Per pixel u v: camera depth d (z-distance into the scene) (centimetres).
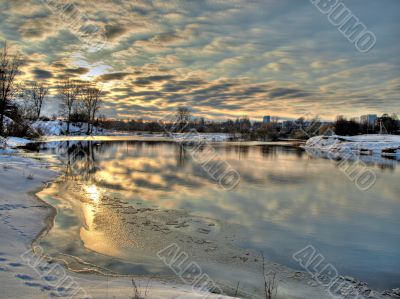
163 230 863
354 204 1273
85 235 784
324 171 2286
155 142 5356
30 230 765
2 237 680
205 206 1144
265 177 1931
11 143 3170
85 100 6562
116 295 453
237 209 1123
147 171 2002
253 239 826
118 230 843
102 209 1042
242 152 3809
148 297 454
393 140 5431
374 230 934
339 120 7356
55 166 1942
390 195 1472
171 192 1366
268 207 1172
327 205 1242
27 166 1734
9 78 3253
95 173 1833
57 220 877
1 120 3288
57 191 1254
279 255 727
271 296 539
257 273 629
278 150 4341
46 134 5831
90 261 636
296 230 916
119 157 2838
